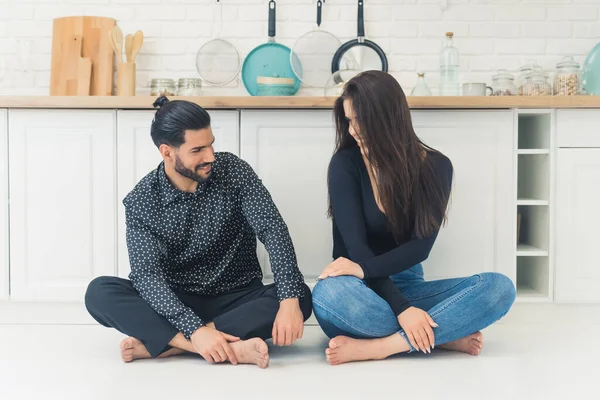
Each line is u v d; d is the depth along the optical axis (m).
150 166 2.95
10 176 2.95
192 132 2.25
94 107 2.92
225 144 2.96
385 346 2.33
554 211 2.97
